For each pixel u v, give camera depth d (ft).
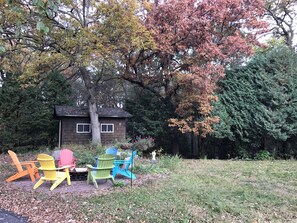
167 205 17.34
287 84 48.93
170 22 50.29
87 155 36.01
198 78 47.24
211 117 49.65
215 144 59.67
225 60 52.13
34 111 55.31
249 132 50.21
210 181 25.61
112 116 56.54
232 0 49.88
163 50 49.32
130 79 58.39
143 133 60.39
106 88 87.40
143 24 48.67
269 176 29.04
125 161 27.30
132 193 20.36
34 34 42.06
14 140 52.03
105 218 15.51
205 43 48.42
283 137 47.09
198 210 16.71
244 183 25.09
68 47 40.29
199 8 50.03
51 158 22.40
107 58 43.83
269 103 49.34
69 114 52.75
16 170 31.55
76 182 25.50
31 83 51.49
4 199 19.75
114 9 40.55
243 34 58.39
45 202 18.67
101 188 22.75
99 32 42.01
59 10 42.01
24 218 15.90
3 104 50.93
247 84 51.01
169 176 27.96
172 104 59.16
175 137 64.28
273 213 16.62
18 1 31.63
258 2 52.39
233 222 15.03
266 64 51.13
